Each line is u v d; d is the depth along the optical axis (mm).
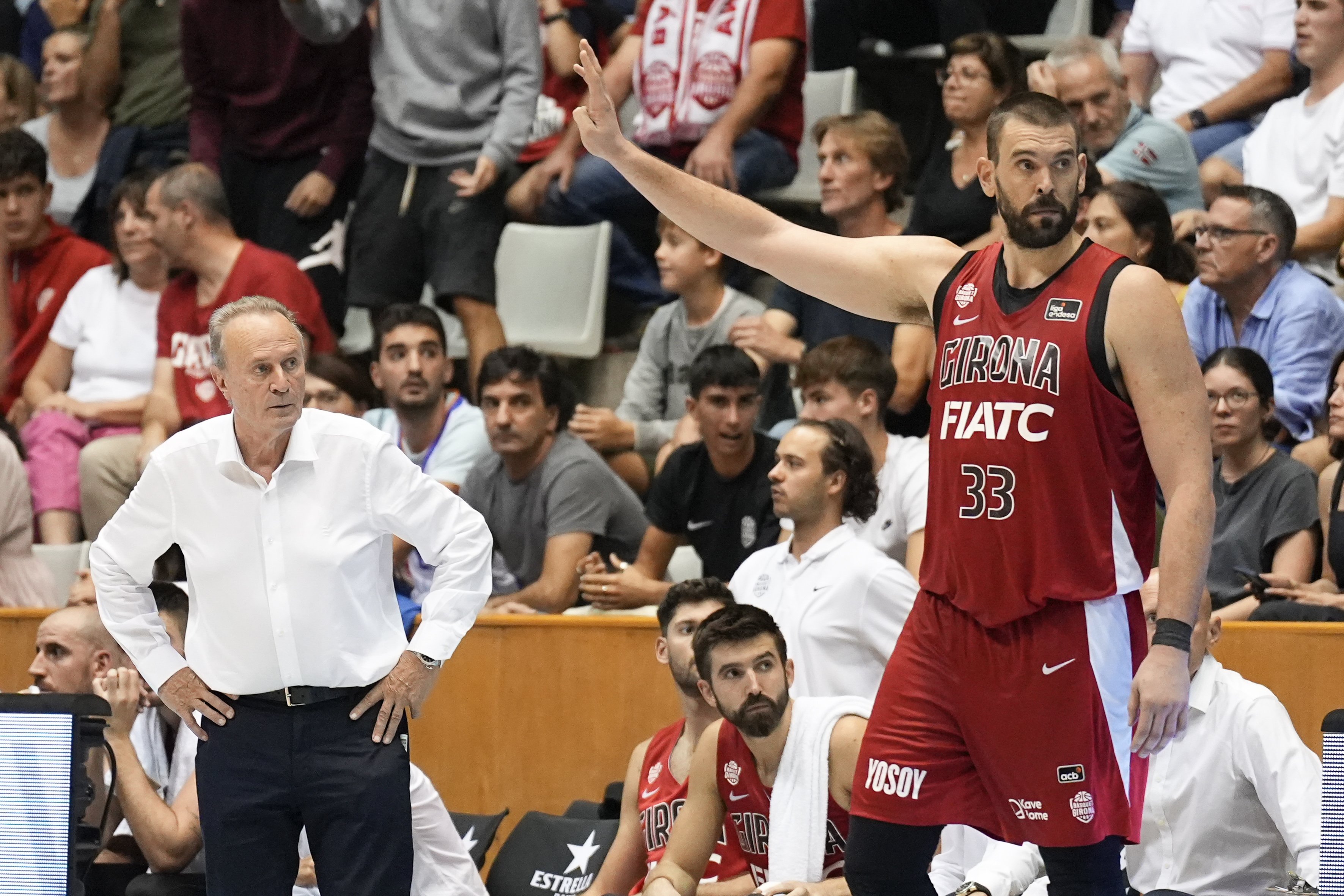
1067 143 9961
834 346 18000
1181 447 9867
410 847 12672
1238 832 14328
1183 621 9727
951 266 10859
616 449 22578
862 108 27547
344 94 27047
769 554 16812
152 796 15484
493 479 21062
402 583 20906
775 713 13680
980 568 10234
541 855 16484
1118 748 10164
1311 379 19656
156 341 24609
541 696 18578
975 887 13250
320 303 24281
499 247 26188
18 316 26062
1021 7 26500
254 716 12562
